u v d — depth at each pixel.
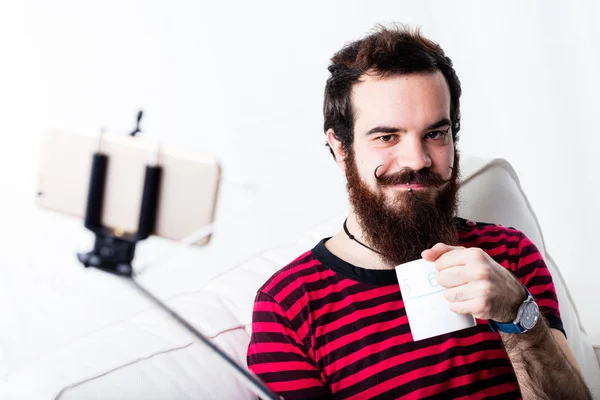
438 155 1.07
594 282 2.05
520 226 1.49
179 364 1.04
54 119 1.86
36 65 1.83
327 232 1.48
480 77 2.51
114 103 1.95
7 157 1.81
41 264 1.80
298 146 2.21
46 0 1.83
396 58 1.06
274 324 1.09
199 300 1.24
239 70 2.14
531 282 1.22
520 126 2.47
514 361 1.06
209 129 2.10
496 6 2.43
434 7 2.46
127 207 0.60
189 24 2.05
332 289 1.10
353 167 1.11
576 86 2.36
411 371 1.07
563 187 2.39
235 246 2.09
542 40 2.39
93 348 1.05
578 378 1.09
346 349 1.08
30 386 0.95
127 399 0.96
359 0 2.32
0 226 1.79
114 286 1.81
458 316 0.92
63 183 0.61
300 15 2.21
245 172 2.13
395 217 1.07
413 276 0.91
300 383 1.07
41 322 1.76
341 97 1.11
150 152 0.60
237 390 1.06
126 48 1.96
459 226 1.24
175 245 0.62
